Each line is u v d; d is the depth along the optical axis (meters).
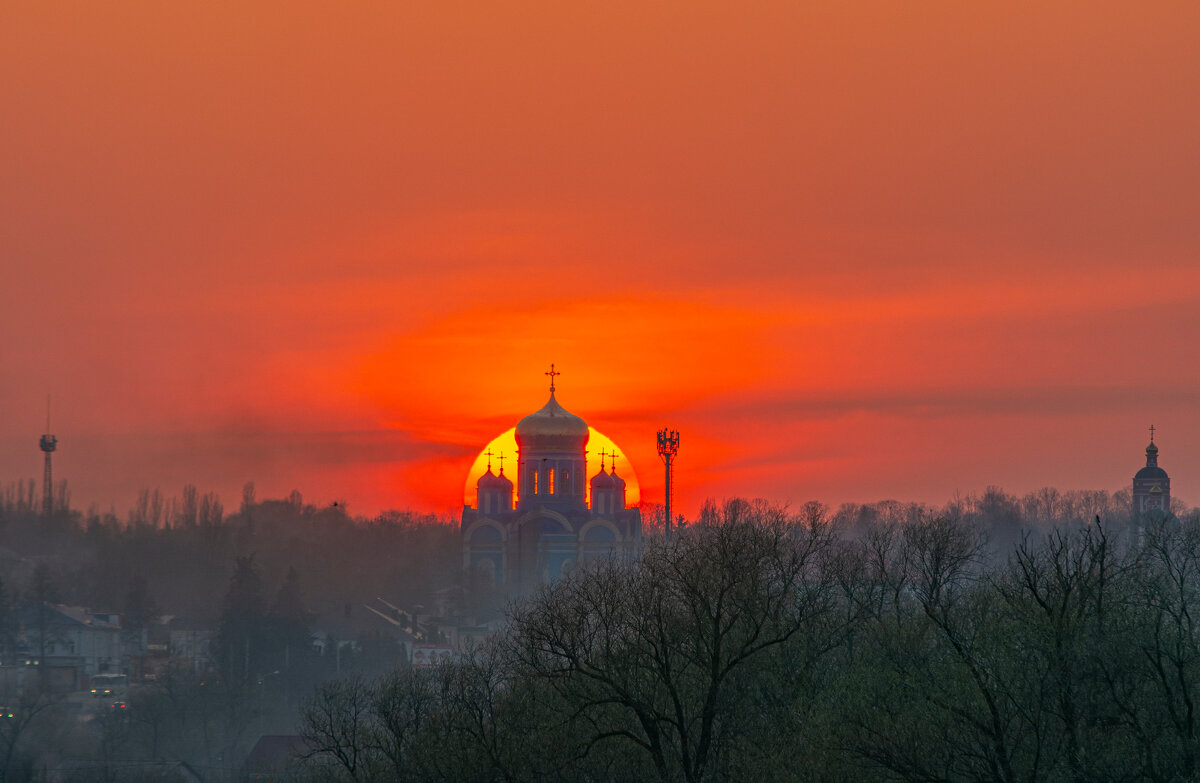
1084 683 167.38
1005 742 167.25
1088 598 182.75
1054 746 169.12
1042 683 166.62
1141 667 169.50
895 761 166.12
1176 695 172.50
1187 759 162.12
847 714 176.25
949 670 178.25
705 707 188.88
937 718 171.50
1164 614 191.12
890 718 173.50
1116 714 167.50
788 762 178.50
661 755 189.00
